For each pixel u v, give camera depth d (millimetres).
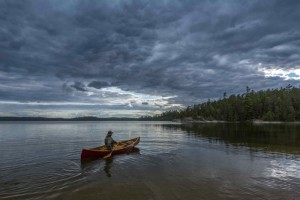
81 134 51094
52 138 40719
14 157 21625
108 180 14211
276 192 11789
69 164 18703
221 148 26047
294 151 23484
